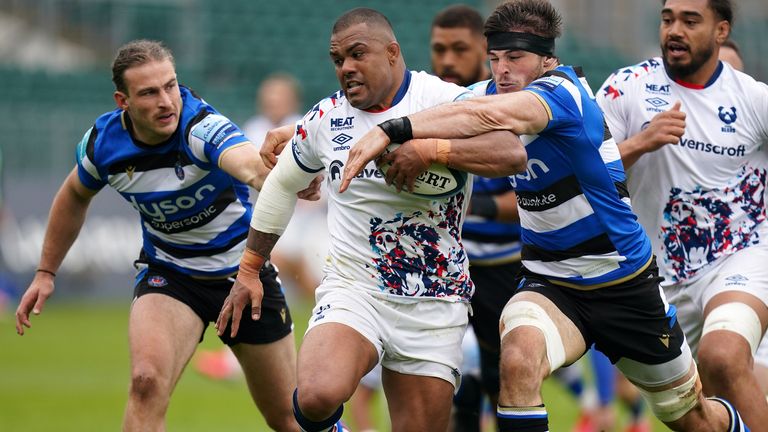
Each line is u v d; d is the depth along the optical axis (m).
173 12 84.88
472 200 26.02
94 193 23.28
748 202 23.19
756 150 23.23
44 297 23.78
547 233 20.14
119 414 35.66
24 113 73.31
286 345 23.36
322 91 87.12
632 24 90.88
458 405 27.08
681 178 23.06
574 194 19.66
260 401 23.78
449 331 20.11
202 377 47.28
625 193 20.14
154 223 22.64
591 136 19.36
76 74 80.81
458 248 20.08
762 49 86.62
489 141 18.17
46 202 67.06
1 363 47.28
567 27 90.38
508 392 19.00
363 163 18.00
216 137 21.41
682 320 23.78
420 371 19.98
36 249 66.19
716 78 23.19
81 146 22.59
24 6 84.00
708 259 23.11
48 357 49.12
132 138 22.05
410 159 18.09
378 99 19.23
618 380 32.47
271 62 87.12
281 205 20.28
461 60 27.14
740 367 21.36
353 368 19.03
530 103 18.52
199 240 22.62
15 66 81.56
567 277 20.20
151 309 22.22
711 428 21.14
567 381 33.09
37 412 35.91
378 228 19.53
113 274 67.81
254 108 83.00
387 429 34.88
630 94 23.50
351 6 90.56
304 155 19.95
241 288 20.48
